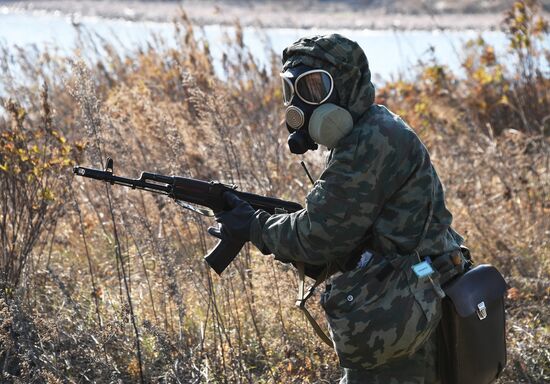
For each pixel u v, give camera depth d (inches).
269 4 2331.4
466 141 475.5
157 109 382.6
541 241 393.7
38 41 1312.7
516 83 568.1
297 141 219.6
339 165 213.9
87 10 2429.9
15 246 346.3
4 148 343.3
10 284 328.5
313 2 2310.5
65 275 346.6
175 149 340.5
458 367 226.4
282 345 307.7
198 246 357.1
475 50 611.5
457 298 223.1
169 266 311.7
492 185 433.4
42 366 291.6
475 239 390.0
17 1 2623.0
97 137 331.0
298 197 386.0
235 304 314.8
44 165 341.7
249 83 535.2
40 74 537.6
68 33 1539.1
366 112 219.3
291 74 216.8
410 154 216.4
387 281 215.9
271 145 421.4
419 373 225.0
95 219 395.9
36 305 327.3
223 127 355.3
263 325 324.2
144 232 330.3
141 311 328.5
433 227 223.9
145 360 302.5
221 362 303.4
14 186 345.7
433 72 566.3
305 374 297.0
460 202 403.9
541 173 441.7
